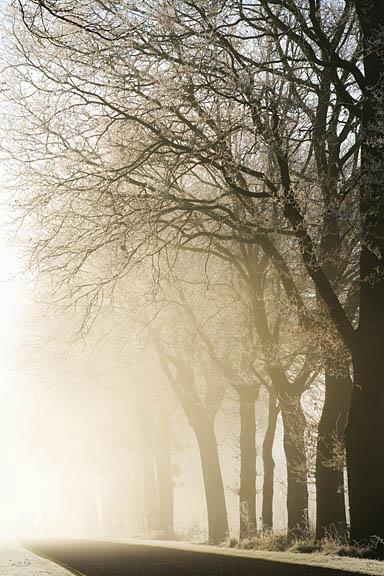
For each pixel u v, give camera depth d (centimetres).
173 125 2048
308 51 1925
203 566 1309
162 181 2075
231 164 1938
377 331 1800
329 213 1995
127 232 2017
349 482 1797
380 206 1802
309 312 2145
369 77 1853
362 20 1866
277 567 1227
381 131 1791
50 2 951
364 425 1789
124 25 1847
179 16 1931
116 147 2056
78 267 2053
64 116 2078
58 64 2028
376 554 1627
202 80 1941
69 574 1290
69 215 2069
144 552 1906
